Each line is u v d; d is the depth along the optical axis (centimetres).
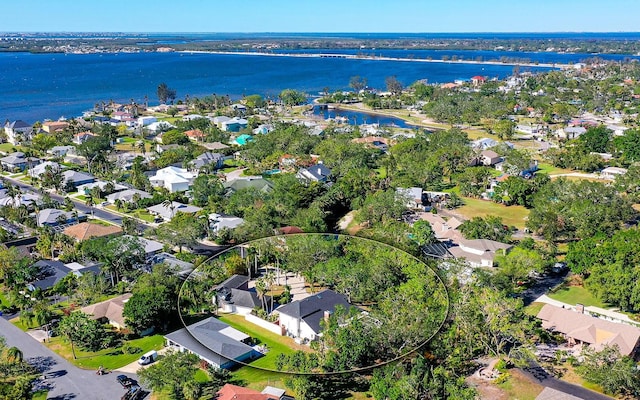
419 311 6819
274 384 6216
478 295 7356
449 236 10644
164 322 7700
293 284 7925
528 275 9088
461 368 6650
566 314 7606
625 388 6191
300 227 10731
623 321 7744
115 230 10912
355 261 7788
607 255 8638
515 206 12988
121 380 6488
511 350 6769
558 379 6494
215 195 12900
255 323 7131
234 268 8256
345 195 12662
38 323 7875
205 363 6588
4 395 6053
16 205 12575
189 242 10381
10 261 9188
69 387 6412
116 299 8206
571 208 10856
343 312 6775
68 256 9862
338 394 6078
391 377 5953
